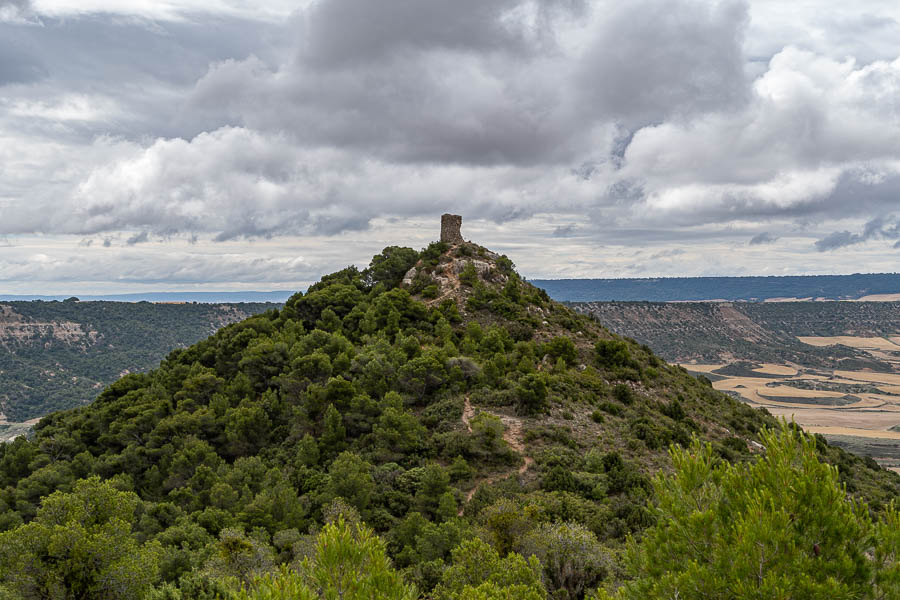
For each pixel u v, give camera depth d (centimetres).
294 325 9556
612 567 3350
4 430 19888
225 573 3641
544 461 5447
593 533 3806
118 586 2994
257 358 8100
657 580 1538
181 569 3925
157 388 8238
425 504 4972
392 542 4394
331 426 6281
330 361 7856
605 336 10156
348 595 1595
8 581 2834
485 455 5666
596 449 5662
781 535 1356
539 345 8694
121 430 7369
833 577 1320
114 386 8881
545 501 4531
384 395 6919
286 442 6612
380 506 5062
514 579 2831
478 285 10369
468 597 2366
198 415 7112
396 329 9019
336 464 5394
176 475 6294
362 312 9712
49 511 3164
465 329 9150
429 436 6159
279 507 5053
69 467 6769
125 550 3100
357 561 1666
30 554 2891
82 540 2966
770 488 1498
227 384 8200
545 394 6712
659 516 1683
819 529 1398
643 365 9194
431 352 7600
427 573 3725
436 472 5066
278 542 4475
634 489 4850
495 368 7362
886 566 1352
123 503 3312
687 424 7094
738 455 6184
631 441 6003
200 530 4706
